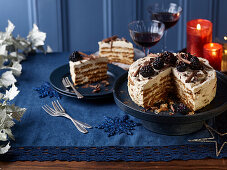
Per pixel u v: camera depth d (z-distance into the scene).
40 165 0.92
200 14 1.92
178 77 1.07
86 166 0.91
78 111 1.08
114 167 0.91
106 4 1.88
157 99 1.09
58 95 1.15
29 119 1.06
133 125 1.02
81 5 1.89
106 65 1.21
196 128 0.99
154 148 0.95
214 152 0.93
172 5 1.40
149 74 1.05
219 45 1.21
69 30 1.94
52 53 1.41
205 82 1.01
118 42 1.33
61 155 0.94
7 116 0.96
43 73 1.28
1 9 1.87
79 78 1.19
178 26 1.94
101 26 1.93
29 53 1.40
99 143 0.97
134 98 1.06
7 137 0.99
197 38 1.26
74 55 1.19
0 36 1.29
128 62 1.34
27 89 1.19
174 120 0.94
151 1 1.89
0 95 1.03
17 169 0.91
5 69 1.29
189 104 1.04
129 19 1.92
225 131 0.99
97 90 1.15
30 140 0.98
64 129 1.02
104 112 1.08
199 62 1.07
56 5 1.88
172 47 1.98
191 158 0.92
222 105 0.97
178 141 0.97
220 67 1.21
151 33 1.23
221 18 1.92
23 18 1.89
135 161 0.92
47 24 1.91
